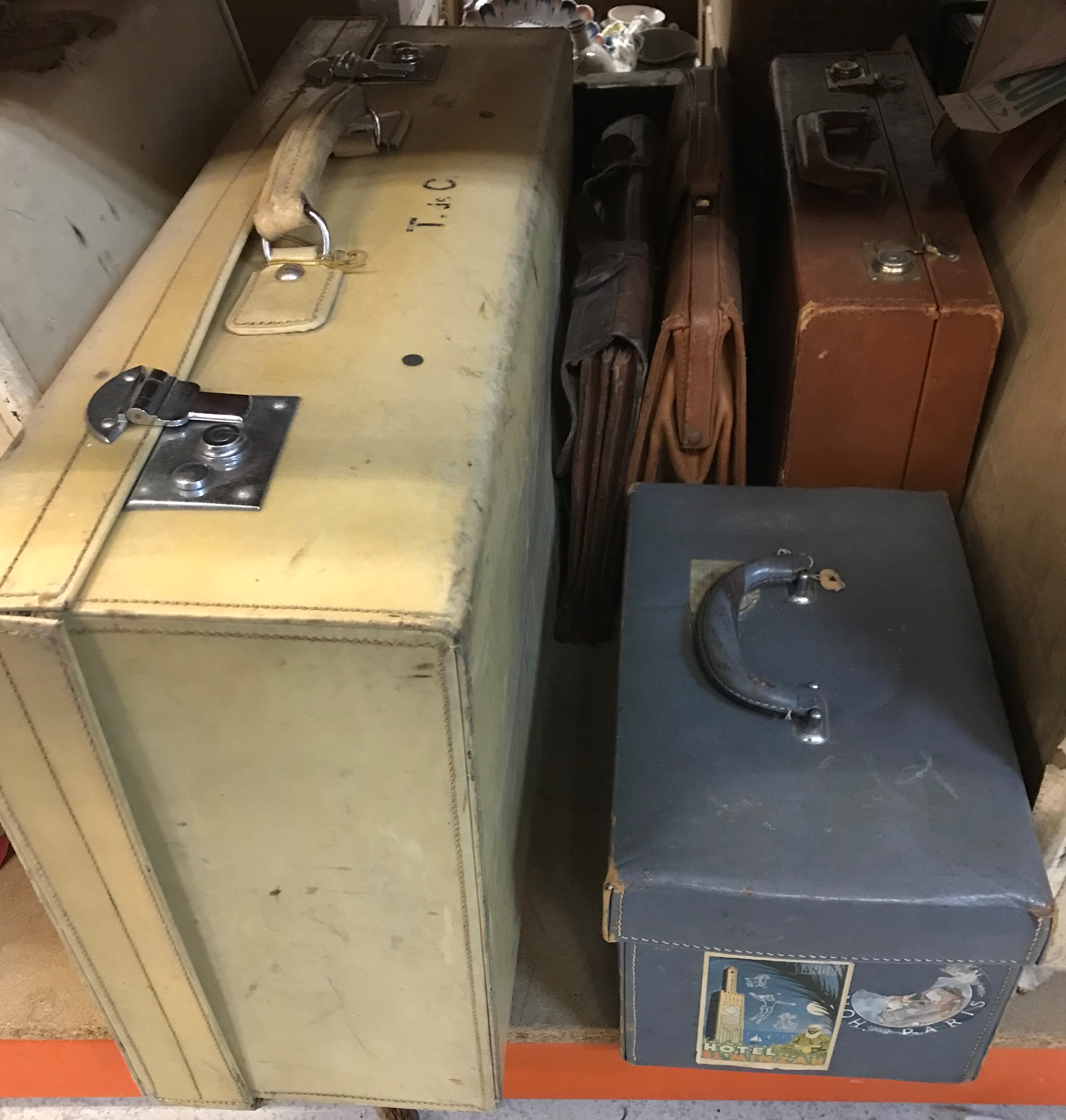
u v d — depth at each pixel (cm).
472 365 71
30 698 57
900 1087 90
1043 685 77
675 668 83
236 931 72
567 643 120
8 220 74
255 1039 81
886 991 76
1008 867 70
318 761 60
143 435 64
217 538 58
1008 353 91
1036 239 86
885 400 94
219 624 54
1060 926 84
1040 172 87
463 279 80
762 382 123
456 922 69
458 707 56
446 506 60
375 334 74
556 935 93
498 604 66
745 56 164
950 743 77
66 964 93
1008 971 73
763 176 148
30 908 97
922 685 81
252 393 69
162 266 79
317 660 55
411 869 66
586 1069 91
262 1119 102
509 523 70
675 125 137
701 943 73
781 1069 85
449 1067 81
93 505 59
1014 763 76
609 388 100
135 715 59
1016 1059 88
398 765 60
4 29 95
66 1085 96
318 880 68
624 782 76
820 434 98
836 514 95
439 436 65
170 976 74
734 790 75
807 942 72
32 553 57
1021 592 83
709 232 109
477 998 75
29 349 76
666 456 107
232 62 121
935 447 98
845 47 160
